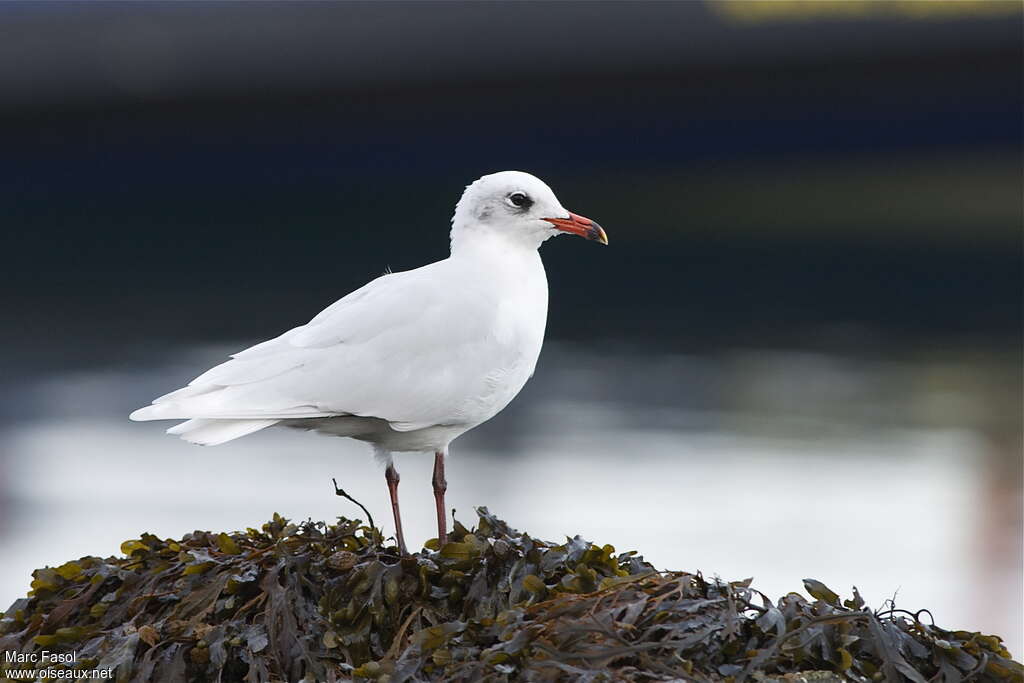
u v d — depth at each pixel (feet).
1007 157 166.71
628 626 19.12
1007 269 129.29
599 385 80.07
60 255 143.02
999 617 44.78
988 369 83.87
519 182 28.04
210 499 55.11
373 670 19.70
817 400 75.87
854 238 150.92
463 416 26.81
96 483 58.03
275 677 20.36
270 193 181.16
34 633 22.47
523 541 21.95
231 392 25.54
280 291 118.21
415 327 26.23
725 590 20.62
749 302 112.47
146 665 20.08
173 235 157.48
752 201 171.94
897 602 45.68
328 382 25.72
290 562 21.63
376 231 158.92
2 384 80.79
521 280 27.89
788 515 53.21
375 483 57.36
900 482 58.90
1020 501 56.34
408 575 21.56
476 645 20.08
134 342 94.38
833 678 19.38
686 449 64.44
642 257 143.43
